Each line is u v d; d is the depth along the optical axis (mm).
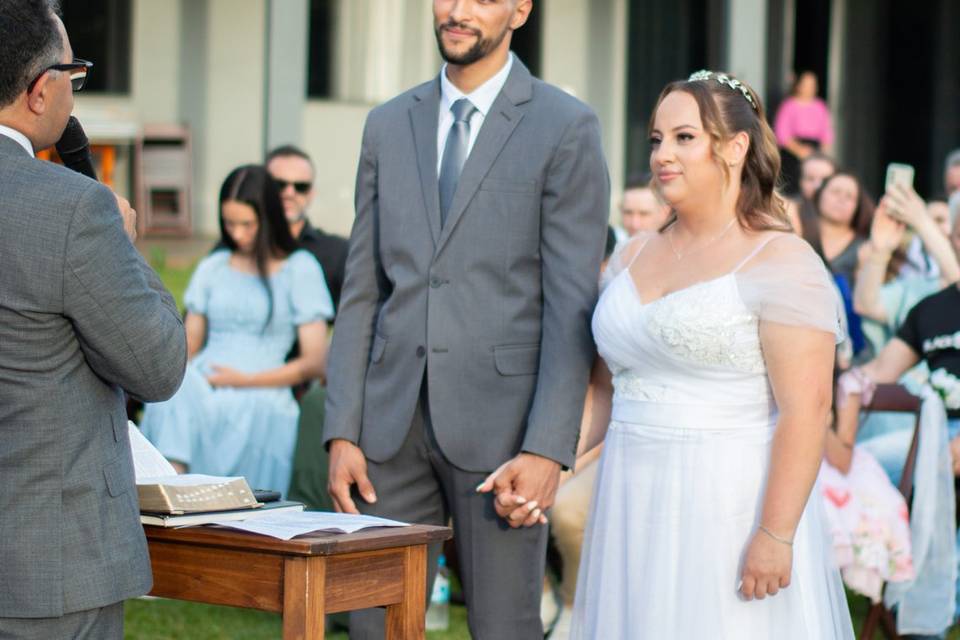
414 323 3691
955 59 18906
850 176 7266
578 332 3596
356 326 3840
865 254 6539
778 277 3314
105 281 2740
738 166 3455
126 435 2922
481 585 3699
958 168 7977
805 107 14914
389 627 3057
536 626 3729
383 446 3725
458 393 3658
